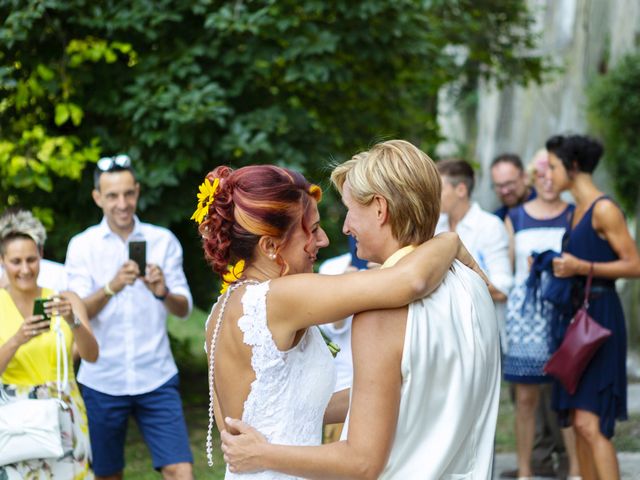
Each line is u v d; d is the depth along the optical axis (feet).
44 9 21.02
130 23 21.22
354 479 6.82
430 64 25.61
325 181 23.53
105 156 22.68
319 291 7.03
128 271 15.05
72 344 14.65
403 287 6.82
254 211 7.44
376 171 7.25
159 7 21.52
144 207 21.91
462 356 7.04
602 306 14.83
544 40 36.73
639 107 34.96
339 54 23.71
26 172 21.43
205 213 7.61
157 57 21.94
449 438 6.91
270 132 22.39
